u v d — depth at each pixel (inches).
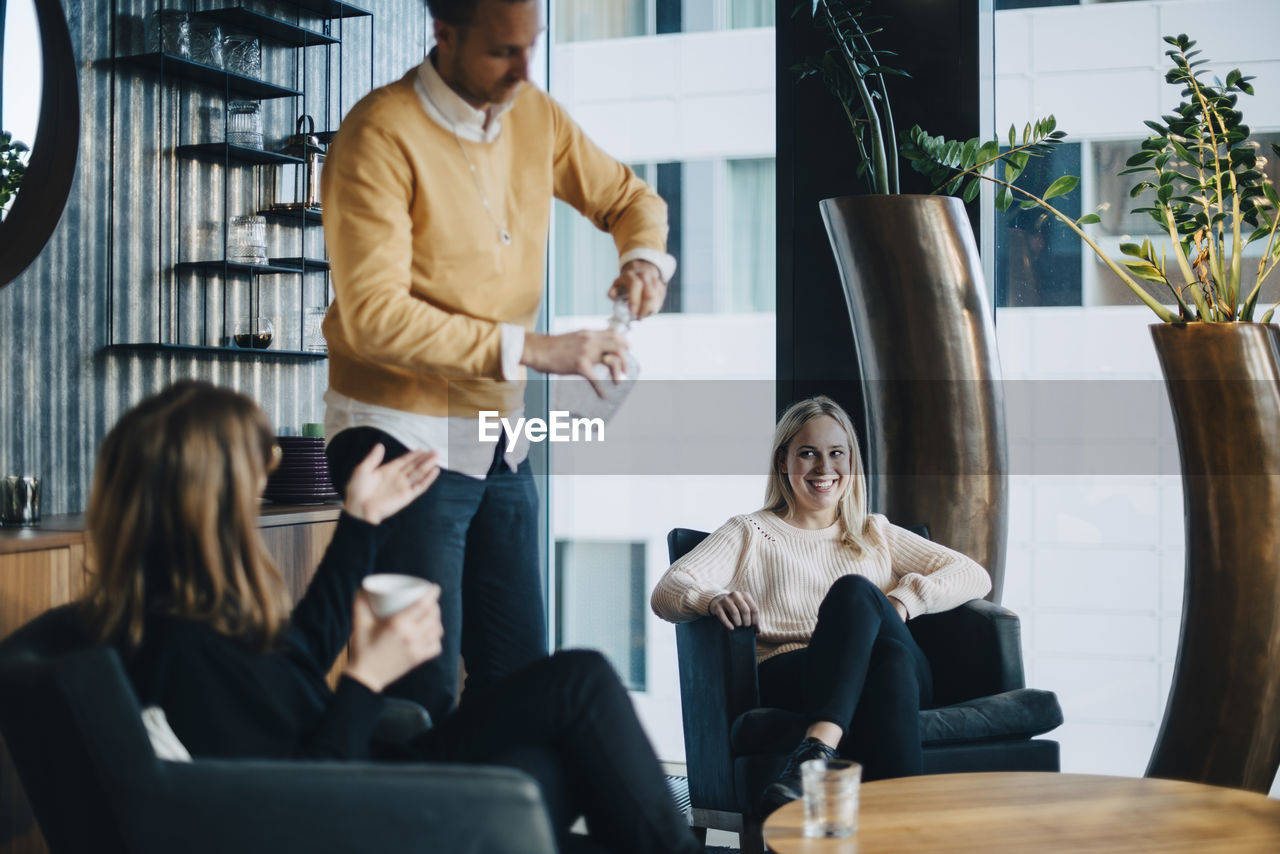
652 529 152.6
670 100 147.9
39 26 107.6
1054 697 97.3
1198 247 108.2
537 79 153.9
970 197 118.6
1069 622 133.6
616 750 62.9
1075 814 67.8
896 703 88.0
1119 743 132.2
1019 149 116.1
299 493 122.3
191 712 52.9
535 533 81.2
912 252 111.0
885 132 133.8
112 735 47.8
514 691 64.3
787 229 139.2
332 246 68.7
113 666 48.6
